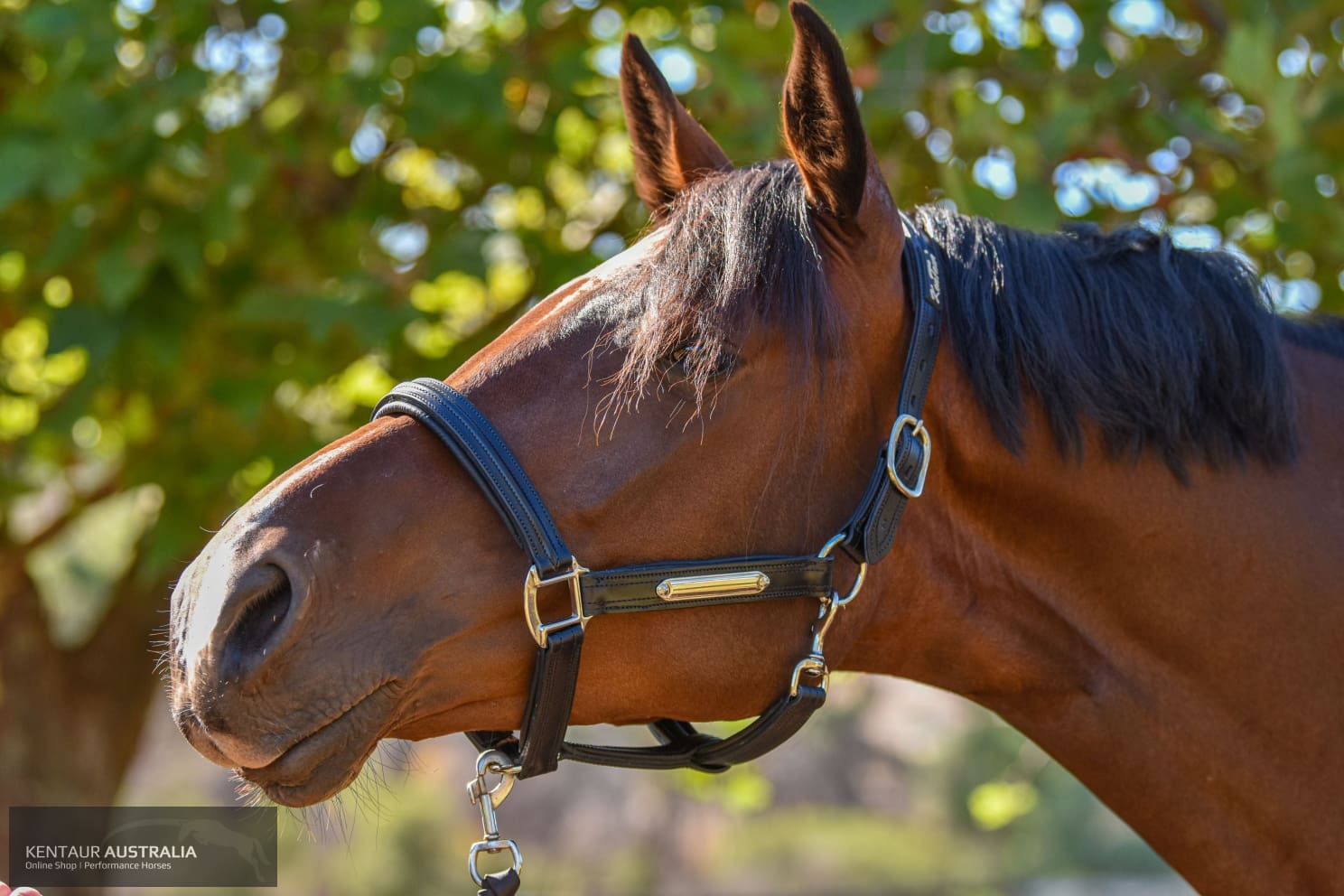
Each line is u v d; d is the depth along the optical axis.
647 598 1.43
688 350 1.44
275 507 1.37
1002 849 20.36
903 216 1.73
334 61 3.82
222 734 1.30
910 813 21.56
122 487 4.01
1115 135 3.35
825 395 1.49
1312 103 3.06
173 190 3.48
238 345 3.79
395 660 1.36
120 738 5.05
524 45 3.83
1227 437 1.61
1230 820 1.67
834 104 1.47
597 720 1.52
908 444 1.53
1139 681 1.66
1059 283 1.64
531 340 1.50
